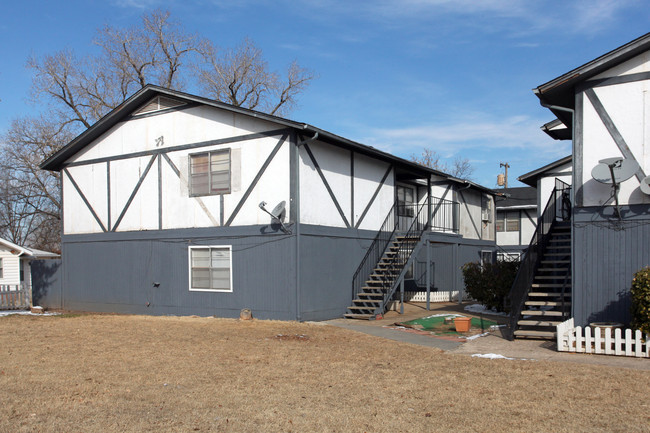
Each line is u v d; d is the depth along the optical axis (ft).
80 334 39.24
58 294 63.21
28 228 134.10
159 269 54.39
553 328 40.83
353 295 52.49
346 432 18.13
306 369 27.25
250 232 48.24
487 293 51.78
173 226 53.52
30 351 32.27
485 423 18.89
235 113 49.67
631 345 29.99
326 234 48.96
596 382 24.14
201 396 22.24
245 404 21.16
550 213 53.01
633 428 18.28
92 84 108.06
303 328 42.04
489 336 38.52
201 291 51.29
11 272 81.46
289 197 45.96
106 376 25.64
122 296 57.11
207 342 35.35
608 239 34.12
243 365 28.17
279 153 46.78
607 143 34.27
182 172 53.06
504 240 99.76
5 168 107.86
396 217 61.11
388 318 49.85
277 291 46.52
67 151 61.46
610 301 33.88
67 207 62.75
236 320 47.14
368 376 25.73
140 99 55.52
